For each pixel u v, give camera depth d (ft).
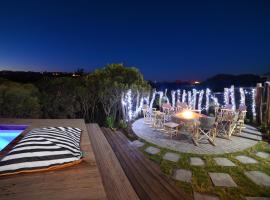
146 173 13.39
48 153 9.39
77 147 11.29
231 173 16.79
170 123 26.58
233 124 27.78
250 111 38.17
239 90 39.73
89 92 31.63
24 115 25.55
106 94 31.27
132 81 34.42
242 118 30.73
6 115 24.70
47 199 6.89
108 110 32.40
